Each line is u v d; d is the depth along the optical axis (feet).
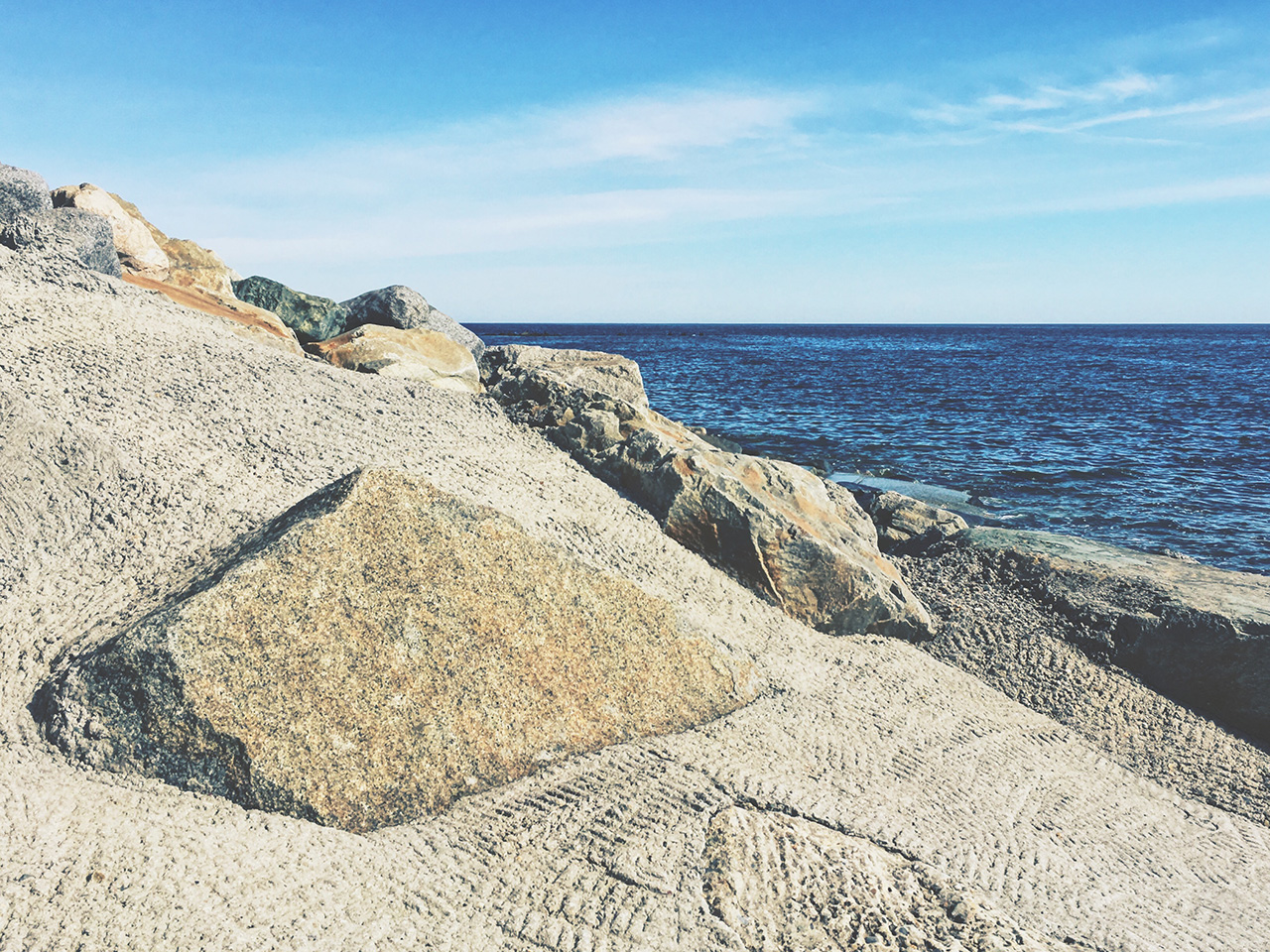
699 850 16.44
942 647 31.01
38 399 24.17
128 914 12.84
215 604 16.57
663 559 27.48
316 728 16.49
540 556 21.17
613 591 22.16
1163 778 24.70
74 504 21.80
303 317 54.65
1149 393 154.51
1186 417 118.01
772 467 33.76
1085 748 25.66
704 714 21.89
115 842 14.08
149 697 15.85
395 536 18.99
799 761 20.66
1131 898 18.19
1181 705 28.04
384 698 17.49
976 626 31.89
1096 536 58.13
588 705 20.15
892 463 82.58
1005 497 69.10
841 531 32.24
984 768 22.79
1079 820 21.24
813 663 26.25
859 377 189.26
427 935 13.76
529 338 418.10
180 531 21.75
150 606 18.20
